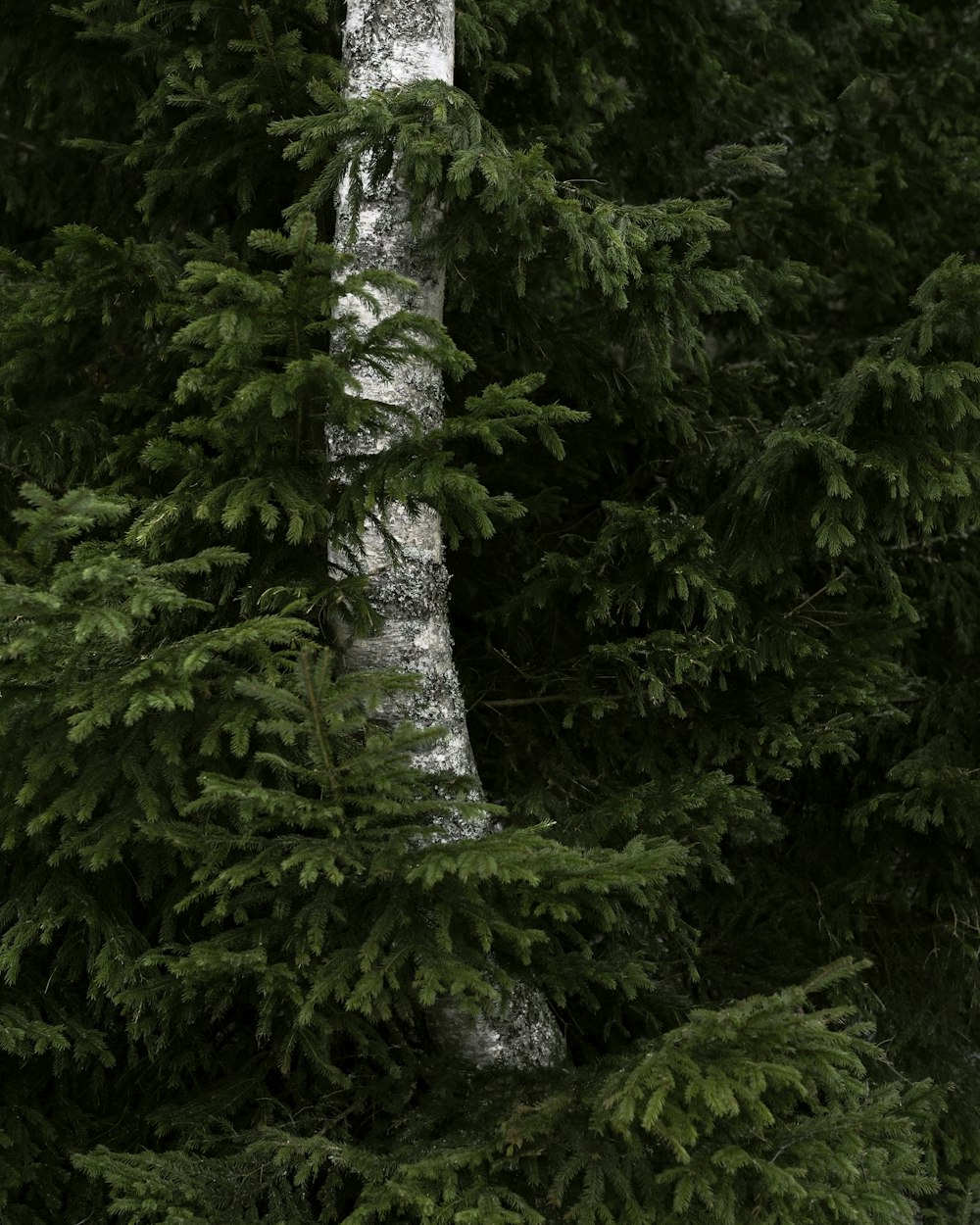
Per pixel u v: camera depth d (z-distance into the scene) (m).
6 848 2.43
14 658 2.33
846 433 3.12
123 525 3.06
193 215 3.85
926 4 5.08
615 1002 3.33
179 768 2.46
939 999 4.05
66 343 3.59
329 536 2.72
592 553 3.47
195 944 2.45
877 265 4.61
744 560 3.38
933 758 3.93
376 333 2.31
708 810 3.31
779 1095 2.50
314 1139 2.60
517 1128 2.52
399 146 2.56
